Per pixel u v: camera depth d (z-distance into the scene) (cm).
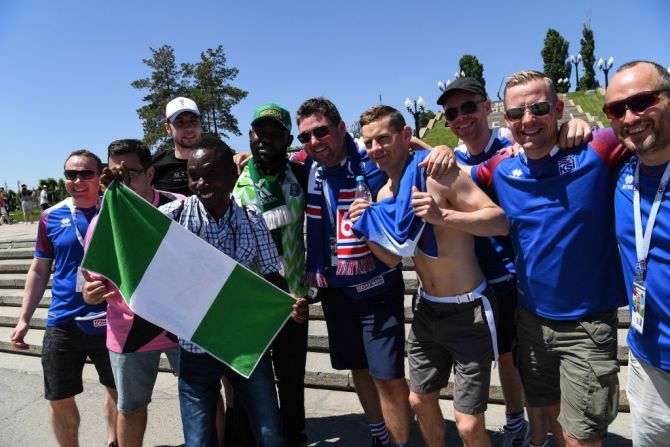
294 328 319
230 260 255
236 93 3600
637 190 211
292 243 322
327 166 313
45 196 2209
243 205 272
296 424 325
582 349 234
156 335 276
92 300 268
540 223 238
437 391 277
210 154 243
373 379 310
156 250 255
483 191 273
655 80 195
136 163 299
